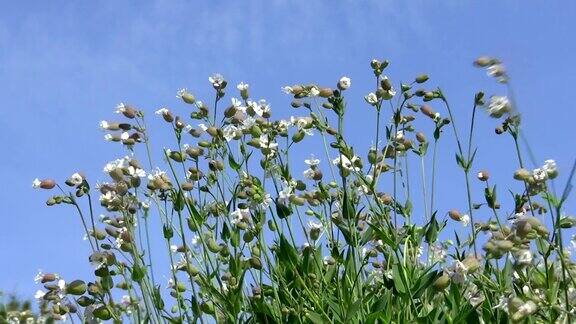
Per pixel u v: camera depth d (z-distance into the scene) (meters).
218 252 0.57
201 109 0.63
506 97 0.49
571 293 0.45
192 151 0.61
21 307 0.56
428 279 0.50
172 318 0.56
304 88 0.63
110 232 0.59
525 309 0.41
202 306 0.56
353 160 0.60
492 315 0.48
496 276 0.51
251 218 0.58
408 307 0.52
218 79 0.63
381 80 0.62
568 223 0.49
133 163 0.59
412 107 0.63
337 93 0.61
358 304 0.50
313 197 0.60
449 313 0.50
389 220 0.58
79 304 0.54
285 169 0.61
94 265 0.55
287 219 0.58
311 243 0.59
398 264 0.51
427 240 0.56
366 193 0.62
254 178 0.60
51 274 0.55
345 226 0.56
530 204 0.51
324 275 0.57
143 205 0.61
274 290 0.55
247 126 0.61
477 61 0.49
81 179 0.57
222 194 0.60
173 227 0.58
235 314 0.54
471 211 0.58
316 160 0.63
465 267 0.48
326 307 0.56
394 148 0.62
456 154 0.59
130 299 0.57
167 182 0.58
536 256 0.51
